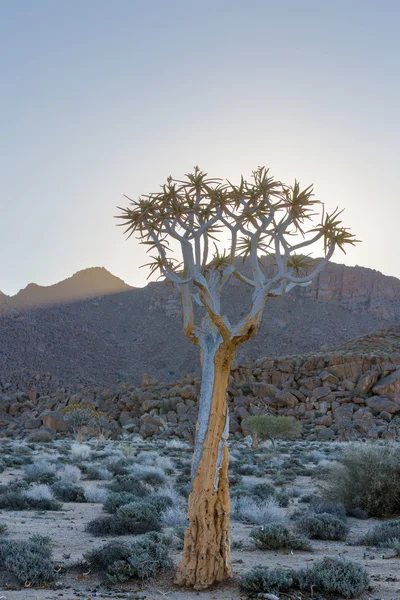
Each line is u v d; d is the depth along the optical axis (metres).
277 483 25.84
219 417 8.49
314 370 79.62
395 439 61.12
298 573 8.70
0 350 147.25
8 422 83.19
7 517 15.36
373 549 11.96
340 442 60.19
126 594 8.05
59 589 8.40
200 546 8.48
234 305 154.12
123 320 183.50
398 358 78.81
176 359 163.12
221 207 8.56
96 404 83.38
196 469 8.54
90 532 13.03
